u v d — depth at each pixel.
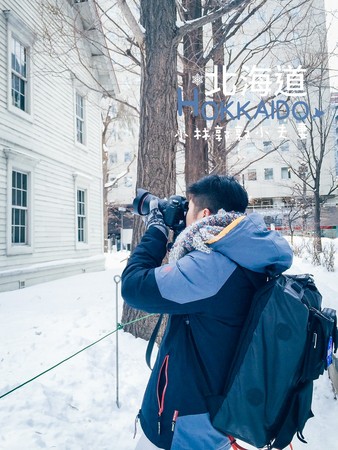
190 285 1.21
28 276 9.88
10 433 2.43
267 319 1.18
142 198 1.64
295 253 17.47
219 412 1.21
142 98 4.44
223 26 7.00
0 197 8.86
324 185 32.44
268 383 1.17
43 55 10.84
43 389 3.07
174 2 4.41
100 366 3.66
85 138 14.00
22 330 4.92
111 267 16.30
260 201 36.59
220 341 1.25
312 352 1.20
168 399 1.28
